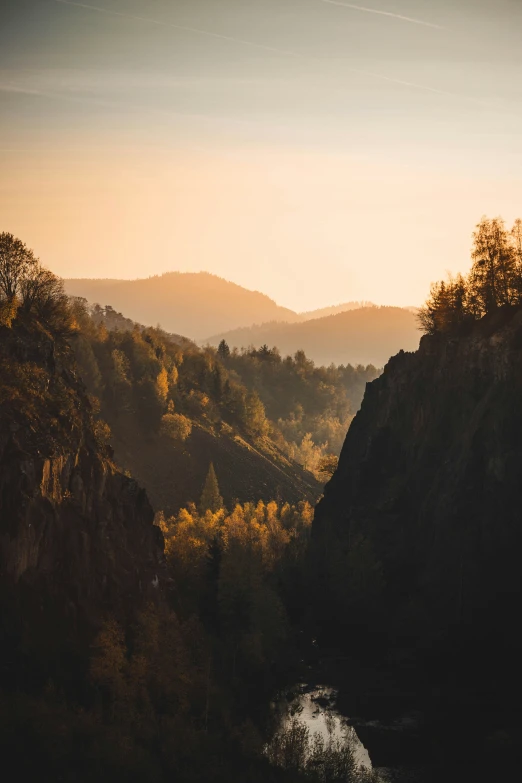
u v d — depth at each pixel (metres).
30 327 116.94
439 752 100.44
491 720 108.69
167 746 86.88
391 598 149.25
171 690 96.75
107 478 116.81
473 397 161.38
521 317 156.62
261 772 87.62
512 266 170.25
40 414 104.25
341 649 137.38
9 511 92.25
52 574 97.00
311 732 106.12
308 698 117.69
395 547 160.62
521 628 125.50
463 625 132.25
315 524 197.00
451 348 173.75
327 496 199.75
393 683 122.88
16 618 89.50
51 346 117.88
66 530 100.88
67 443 105.19
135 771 80.69
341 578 151.38
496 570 135.38
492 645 126.38
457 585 139.25
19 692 83.56
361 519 174.88
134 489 125.12
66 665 91.12
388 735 105.56
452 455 157.12
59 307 132.75
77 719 83.88
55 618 94.25
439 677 123.62
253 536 180.50
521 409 144.00
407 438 181.88
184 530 170.25
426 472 165.38
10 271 123.00
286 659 128.25
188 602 127.06
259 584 132.00
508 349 153.00
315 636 142.25
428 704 115.19
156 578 116.00
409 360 193.12
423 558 151.75
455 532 145.88
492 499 141.88
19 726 79.56
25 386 105.31
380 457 187.00
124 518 117.56
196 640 109.88
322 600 152.88
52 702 84.62
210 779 84.19
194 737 89.50
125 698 90.81
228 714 99.81
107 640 93.06
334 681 123.69
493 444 146.00
